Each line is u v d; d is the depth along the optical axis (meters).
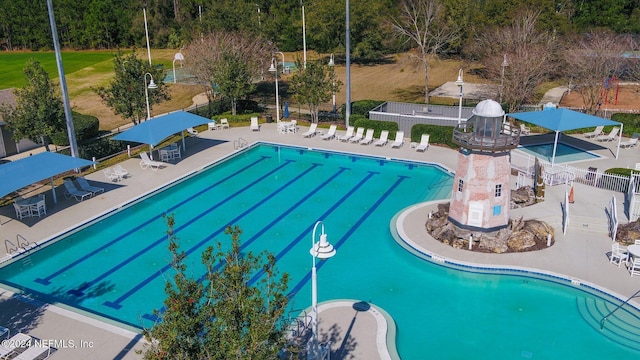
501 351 14.45
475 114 18.91
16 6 87.75
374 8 61.84
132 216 23.78
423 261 19.39
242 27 52.28
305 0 73.12
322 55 69.50
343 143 33.72
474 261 18.84
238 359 8.62
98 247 20.94
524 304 16.69
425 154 31.06
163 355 8.74
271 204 25.12
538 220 21.12
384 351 14.03
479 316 16.09
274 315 9.48
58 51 26.48
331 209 24.44
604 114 37.25
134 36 86.06
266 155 32.72
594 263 18.53
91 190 25.25
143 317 16.17
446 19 55.06
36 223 22.34
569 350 14.47
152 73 35.12
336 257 19.88
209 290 10.04
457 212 20.67
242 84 38.66
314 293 12.61
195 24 64.88
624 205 22.77
